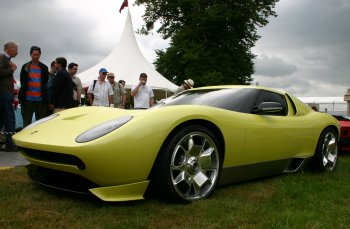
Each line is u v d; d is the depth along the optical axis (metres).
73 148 2.35
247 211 2.56
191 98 3.74
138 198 2.58
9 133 5.24
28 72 5.72
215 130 2.96
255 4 26.27
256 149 3.30
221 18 24.78
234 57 26.84
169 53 27.39
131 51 15.44
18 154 5.00
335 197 3.04
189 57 24.44
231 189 3.26
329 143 4.41
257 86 3.83
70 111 3.32
